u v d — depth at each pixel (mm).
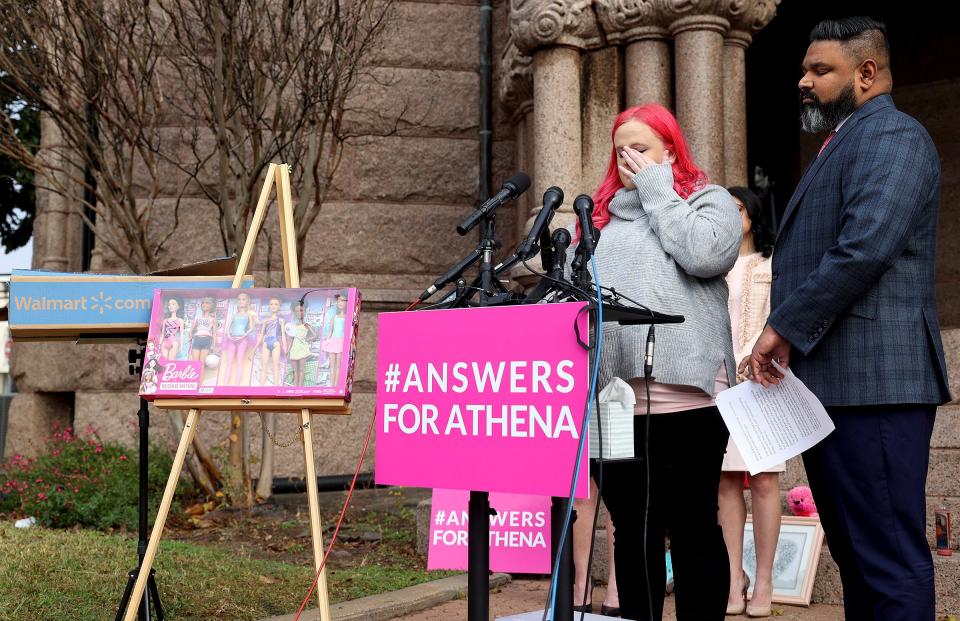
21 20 7098
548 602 2484
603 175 7359
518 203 8547
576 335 2447
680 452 3371
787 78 10461
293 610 4383
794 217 3232
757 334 4898
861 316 2982
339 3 7660
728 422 3098
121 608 3342
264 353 3213
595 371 2457
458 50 9195
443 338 2686
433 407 2689
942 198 9695
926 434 2984
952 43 9711
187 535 6449
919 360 2957
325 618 3035
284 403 3174
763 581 4699
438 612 4695
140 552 3414
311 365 3172
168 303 3312
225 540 6281
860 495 2969
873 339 2963
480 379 2602
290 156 7875
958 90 9664
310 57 7445
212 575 4707
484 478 2570
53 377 9016
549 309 2502
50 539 5031
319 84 7473
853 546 2982
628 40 7246
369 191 8938
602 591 5430
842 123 3195
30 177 13023
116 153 7465
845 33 3148
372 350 8797
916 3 9852
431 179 9055
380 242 8922
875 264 2854
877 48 3131
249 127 7492
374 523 6941
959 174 9617
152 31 7363
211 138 8727
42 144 9992
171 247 8727
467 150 9148
